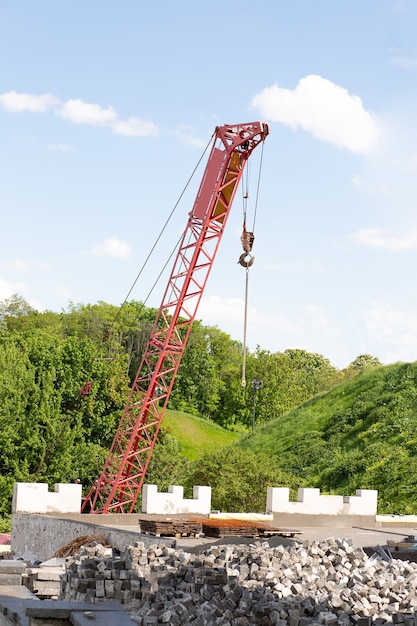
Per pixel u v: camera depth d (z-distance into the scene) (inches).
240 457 2271.2
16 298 6235.2
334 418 3181.6
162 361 2379.4
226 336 6358.3
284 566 599.8
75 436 2731.3
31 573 723.4
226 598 529.0
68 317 6215.6
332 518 1339.8
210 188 2311.8
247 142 2292.1
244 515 1323.8
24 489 1362.0
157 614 529.3
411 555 821.2
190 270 2335.1
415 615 499.5
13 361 2778.1
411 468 2474.2
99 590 589.6
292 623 490.6
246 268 2186.3
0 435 2613.2
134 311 6146.7
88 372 3034.0
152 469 2684.5
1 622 547.2
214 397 5551.2
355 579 574.6
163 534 1023.0
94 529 1058.1
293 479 2234.3
